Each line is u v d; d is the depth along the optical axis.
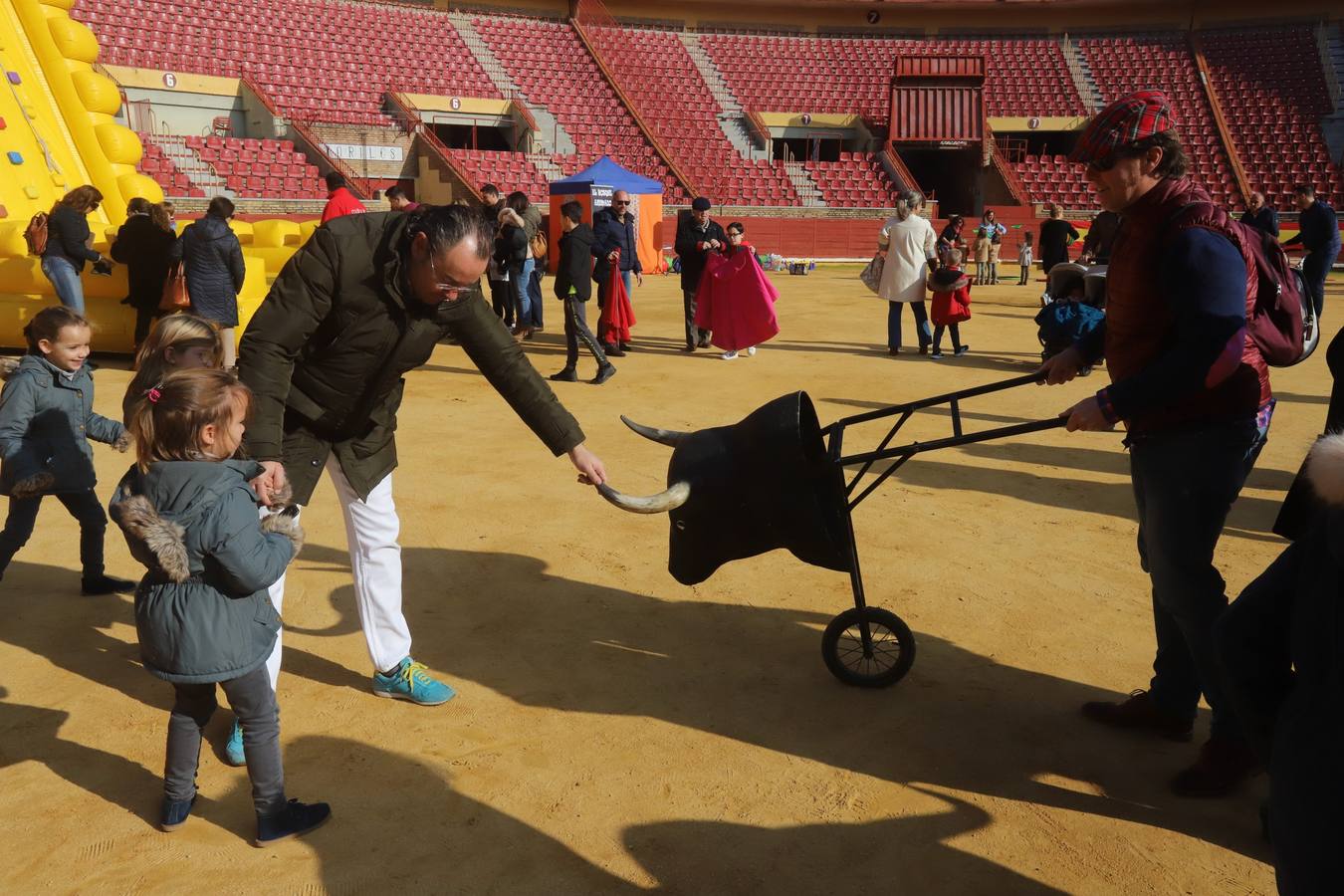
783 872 2.95
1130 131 2.98
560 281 10.05
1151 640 4.45
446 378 10.23
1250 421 3.11
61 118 14.09
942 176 36.84
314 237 3.18
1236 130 34.94
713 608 4.79
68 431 4.51
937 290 11.81
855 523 5.98
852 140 37.31
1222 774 3.29
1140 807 3.27
